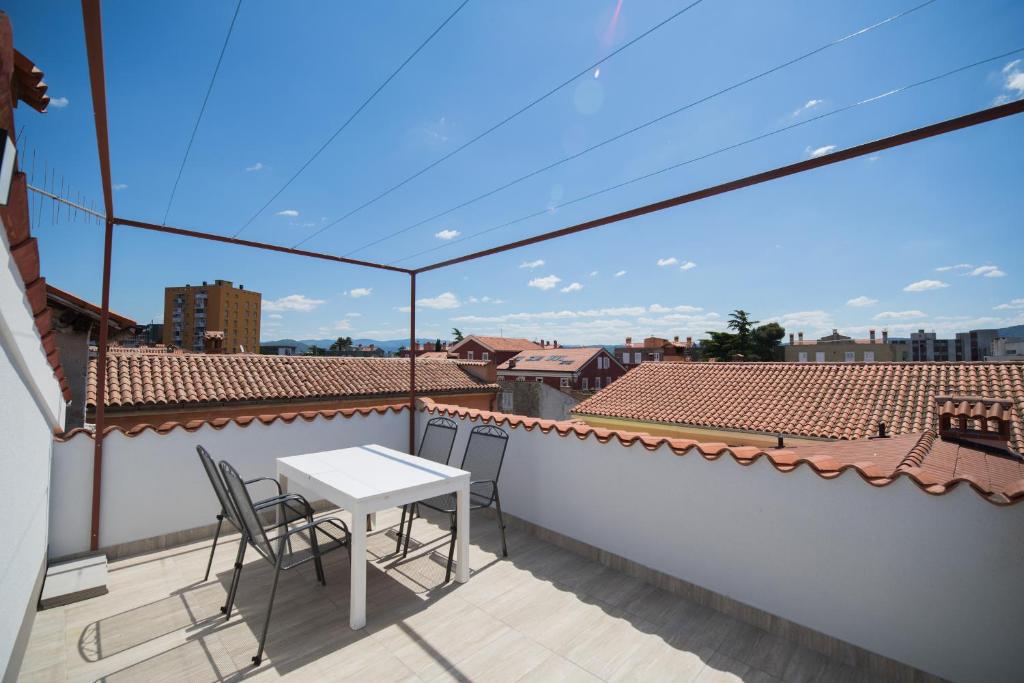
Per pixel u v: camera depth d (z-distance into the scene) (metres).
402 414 5.27
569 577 3.30
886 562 2.32
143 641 2.51
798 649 2.53
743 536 2.81
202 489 3.92
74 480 3.41
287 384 10.56
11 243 1.70
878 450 4.43
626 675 2.31
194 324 83.88
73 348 7.64
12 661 2.08
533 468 4.06
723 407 10.40
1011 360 9.89
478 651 2.48
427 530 4.16
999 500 2.04
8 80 1.30
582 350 40.44
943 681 2.16
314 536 2.71
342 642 2.54
